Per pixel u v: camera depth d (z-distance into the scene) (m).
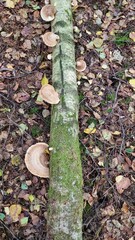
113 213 0.96
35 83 1.13
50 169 0.91
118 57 1.23
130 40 1.27
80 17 1.29
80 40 1.24
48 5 1.21
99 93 1.14
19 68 1.15
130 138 1.08
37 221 0.93
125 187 1.00
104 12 1.33
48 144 1.03
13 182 0.97
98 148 1.05
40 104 1.09
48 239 0.83
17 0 1.28
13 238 0.91
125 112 1.12
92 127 1.08
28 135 1.04
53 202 0.86
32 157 0.95
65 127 0.95
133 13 1.34
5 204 0.94
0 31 1.21
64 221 0.83
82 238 0.93
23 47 1.19
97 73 1.18
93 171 1.02
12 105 1.08
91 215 0.96
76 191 0.87
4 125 1.04
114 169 1.02
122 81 1.18
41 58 1.18
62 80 1.03
